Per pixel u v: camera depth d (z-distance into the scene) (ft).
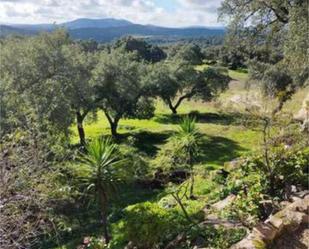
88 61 128.77
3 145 34.71
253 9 83.35
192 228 40.50
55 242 53.83
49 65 101.71
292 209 38.50
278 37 87.76
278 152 46.37
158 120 172.35
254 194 42.29
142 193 78.33
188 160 69.36
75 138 135.23
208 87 181.57
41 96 93.04
